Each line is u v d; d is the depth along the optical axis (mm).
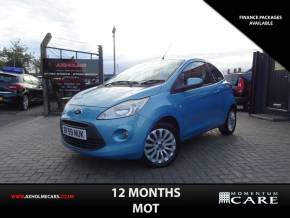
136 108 3654
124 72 5207
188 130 4484
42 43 9516
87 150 3719
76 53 9977
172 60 4938
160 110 3836
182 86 4406
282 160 4398
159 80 4305
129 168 4012
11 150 5062
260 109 9289
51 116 9594
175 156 4180
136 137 3600
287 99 8391
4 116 9789
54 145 5410
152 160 3924
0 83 10922
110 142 3545
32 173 3912
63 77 9734
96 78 9984
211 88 5156
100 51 9977
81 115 3744
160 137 3965
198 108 4695
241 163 4242
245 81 10609
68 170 3990
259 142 5496
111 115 3578
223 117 5676
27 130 6977
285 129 6852
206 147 5113
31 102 12359
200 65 5105
